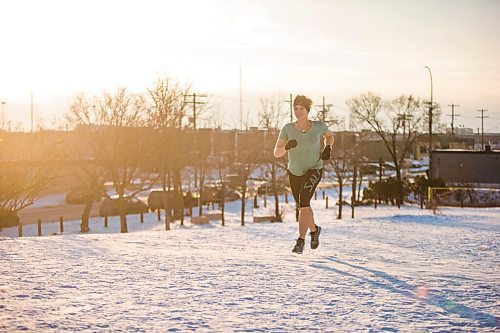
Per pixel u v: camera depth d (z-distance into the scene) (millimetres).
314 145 7988
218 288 5645
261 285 5805
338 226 19125
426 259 9930
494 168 62594
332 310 4777
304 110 7859
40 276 6219
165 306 4875
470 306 4926
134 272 6523
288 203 55406
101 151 30438
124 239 10945
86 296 5234
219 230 17094
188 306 4879
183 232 15859
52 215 45281
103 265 7020
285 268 6867
